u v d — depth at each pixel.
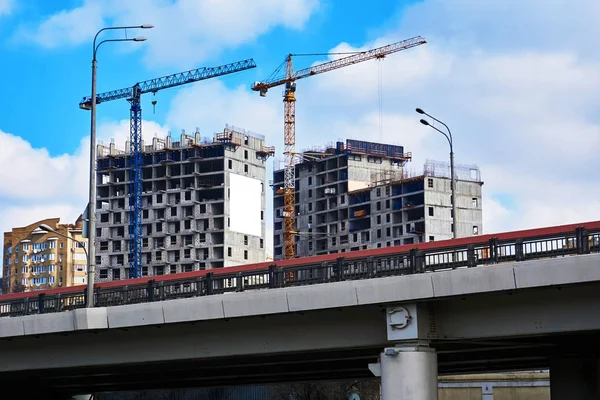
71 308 40.69
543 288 29.22
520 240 29.97
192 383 57.94
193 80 189.25
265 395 98.00
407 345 32.22
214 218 172.00
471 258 30.94
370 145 190.12
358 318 34.38
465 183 172.88
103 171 183.38
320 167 192.38
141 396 99.88
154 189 179.00
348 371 50.66
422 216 168.88
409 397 31.73
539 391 67.06
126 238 179.12
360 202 182.62
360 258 33.47
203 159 174.25
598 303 29.22
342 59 186.12
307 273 34.62
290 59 189.25
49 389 59.12
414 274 31.59
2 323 41.47
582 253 28.47
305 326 35.59
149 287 38.56
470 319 31.89
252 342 36.91
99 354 40.94
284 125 191.00
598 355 40.28
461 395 69.69
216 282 36.84
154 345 39.47
